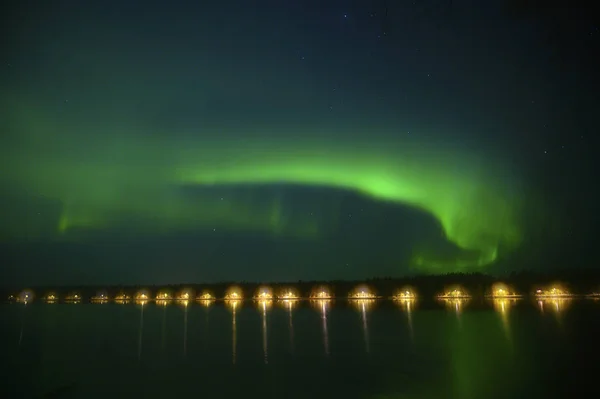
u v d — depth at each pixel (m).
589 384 12.80
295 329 29.97
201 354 20.30
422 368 15.83
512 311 38.56
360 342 23.09
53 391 13.52
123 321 38.50
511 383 13.12
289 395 12.48
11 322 38.72
